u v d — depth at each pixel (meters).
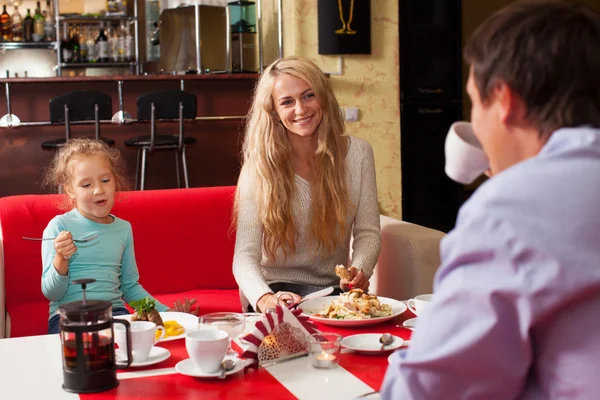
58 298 2.07
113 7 6.80
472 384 0.69
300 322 1.42
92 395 1.20
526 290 0.65
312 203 2.26
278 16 5.39
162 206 2.65
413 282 2.29
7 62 7.03
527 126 0.74
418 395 0.72
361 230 2.34
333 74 5.48
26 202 2.52
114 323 1.40
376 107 5.60
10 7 6.91
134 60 6.85
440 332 0.70
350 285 1.94
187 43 5.94
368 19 5.46
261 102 2.26
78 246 2.20
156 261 2.63
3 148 4.94
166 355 1.39
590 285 0.64
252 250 2.18
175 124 5.26
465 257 0.69
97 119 4.47
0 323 2.29
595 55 0.71
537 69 0.72
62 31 6.78
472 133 0.95
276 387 1.22
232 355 1.37
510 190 0.68
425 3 5.91
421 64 5.95
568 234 0.65
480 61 0.75
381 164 5.67
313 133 2.29
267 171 2.21
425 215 6.07
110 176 2.24
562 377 0.67
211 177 5.36
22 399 1.19
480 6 8.43
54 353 1.45
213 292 2.66
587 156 0.68
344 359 1.38
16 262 2.46
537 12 0.73
